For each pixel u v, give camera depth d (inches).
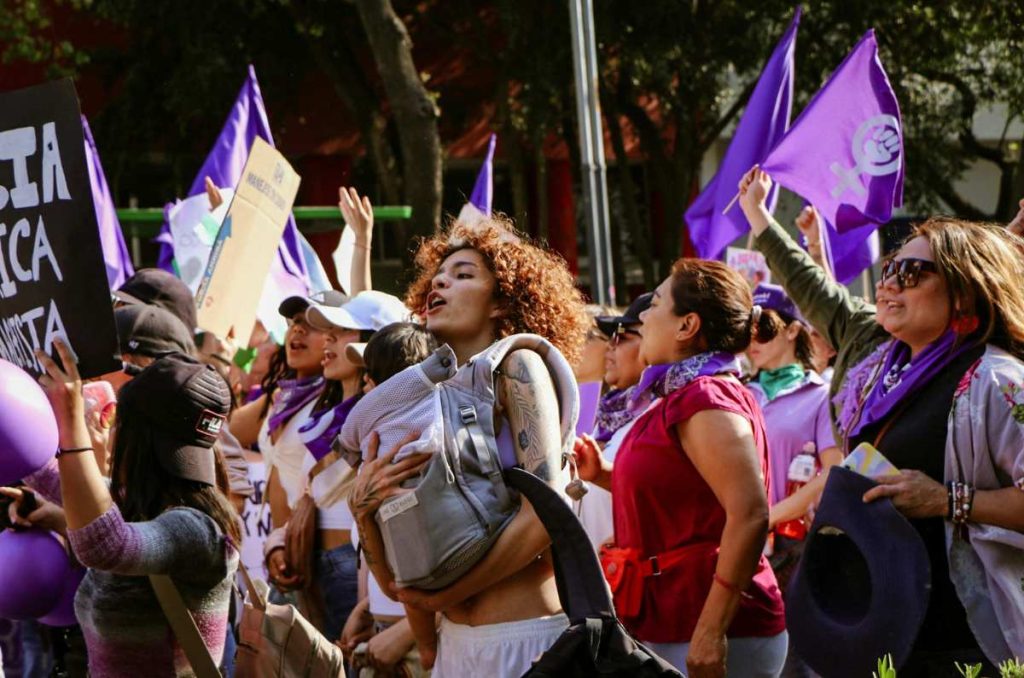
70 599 163.0
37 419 126.9
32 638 177.8
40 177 133.0
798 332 214.5
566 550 120.3
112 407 176.7
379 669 168.7
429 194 520.4
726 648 144.4
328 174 752.3
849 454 150.9
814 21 668.7
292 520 200.4
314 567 200.4
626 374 197.2
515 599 131.5
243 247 250.1
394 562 128.3
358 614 182.7
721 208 277.0
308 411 218.7
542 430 129.0
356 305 206.7
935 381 145.1
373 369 149.0
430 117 520.7
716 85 674.2
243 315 251.1
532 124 663.8
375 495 127.4
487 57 702.5
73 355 131.6
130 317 194.7
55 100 131.4
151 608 139.2
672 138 812.0
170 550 135.3
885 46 682.8
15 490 159.0
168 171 725.3
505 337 138.9
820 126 232.1
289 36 677.3
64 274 131.7
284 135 737.6
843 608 142.9
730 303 156.7
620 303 760.3
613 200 837.2
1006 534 137.0
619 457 157.2
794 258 182.9
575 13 371.9
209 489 143.6
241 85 658.8
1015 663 123.0
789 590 147.0
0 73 693.3
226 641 150.9
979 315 144.6
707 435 147.0
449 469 126.9
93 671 141.6
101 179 300.4
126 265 308.5
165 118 678.5
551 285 147.4
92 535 130.5
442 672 135.2
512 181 701.9
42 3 690.2
